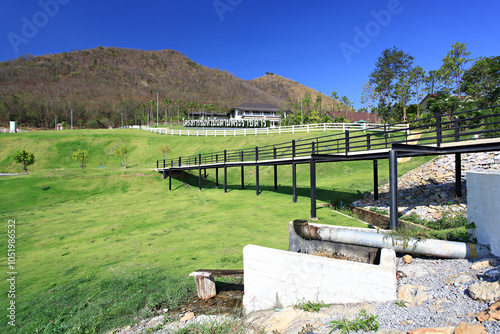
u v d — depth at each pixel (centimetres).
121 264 811
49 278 747
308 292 469
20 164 3531
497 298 305
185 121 5675
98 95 13438
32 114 9394
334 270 441
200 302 582
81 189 2256
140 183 2427
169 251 879
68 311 575
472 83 3306
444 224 763
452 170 1156
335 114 6284
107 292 638
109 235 1166
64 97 12069
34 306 598
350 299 427
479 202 498
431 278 427
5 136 4275
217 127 5484
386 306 379
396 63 4209
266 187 1939
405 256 521
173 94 15075
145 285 657
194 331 449
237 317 493
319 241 670
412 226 788
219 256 788
